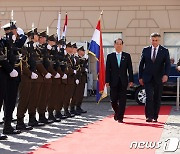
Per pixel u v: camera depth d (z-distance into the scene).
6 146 12.60
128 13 35.06
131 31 35.09
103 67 23.44
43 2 35.66
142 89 27.64
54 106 18.89
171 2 34.72
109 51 35.34
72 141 13.33
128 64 18.70
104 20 35.28
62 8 35.56
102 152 11.41
